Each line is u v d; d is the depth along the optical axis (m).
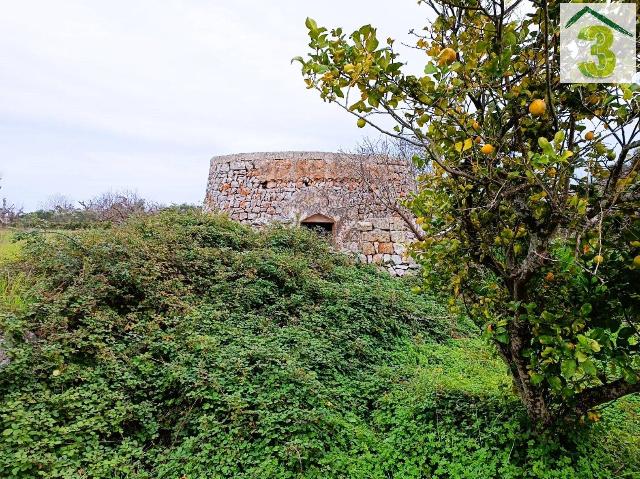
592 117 3.04
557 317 3.22
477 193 3.61
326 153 15.06
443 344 7.32
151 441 4.49
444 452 4.14
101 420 4.34
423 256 4.12
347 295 7.77
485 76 2.81
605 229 3.09
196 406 4.70
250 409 4.55
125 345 5.39
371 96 2.72
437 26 3.26
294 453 4.00
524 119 3.05
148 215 9.99
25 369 4.53
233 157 15.88
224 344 5.65
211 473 3.91
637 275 3.02
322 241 10.91
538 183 2.69
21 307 5.43
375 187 14.32
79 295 5.76
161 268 6.84
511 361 3.87
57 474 3.68
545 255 3.13
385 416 4.85
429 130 3.11
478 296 3.95
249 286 7.28
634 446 3.96
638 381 3.10
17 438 3.83
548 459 3.64
